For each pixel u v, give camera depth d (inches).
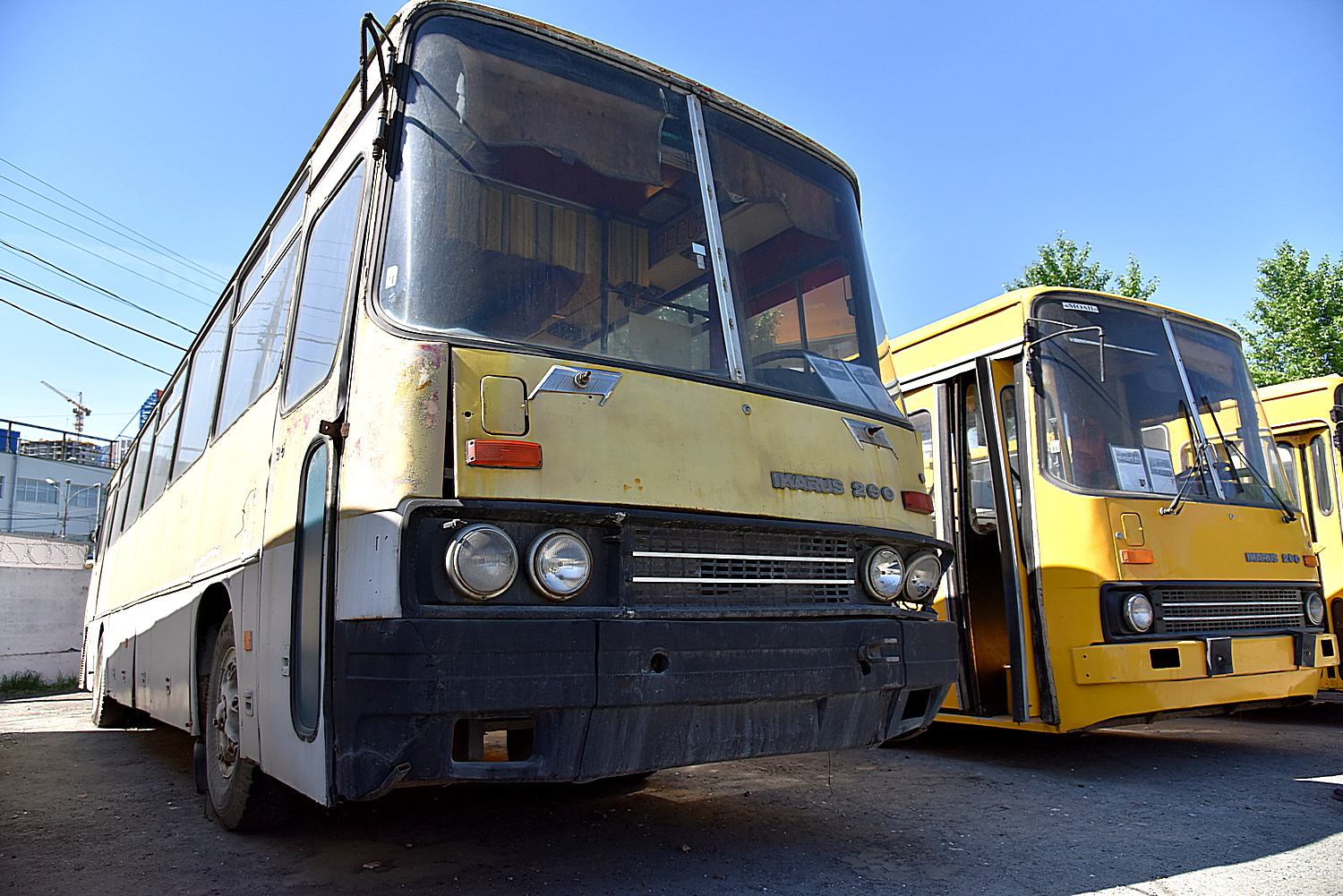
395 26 147.1
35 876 151.2
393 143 139.0
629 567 122.0
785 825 177.8
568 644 114.3
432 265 129.2
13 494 1700.3
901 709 148.2
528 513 116.0
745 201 165.6
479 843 165.0
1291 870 148.9
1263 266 775.7
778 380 152.3
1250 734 296.2
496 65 146.5
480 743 119.9
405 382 119.1
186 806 210.4
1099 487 235.5
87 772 270.8
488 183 138.4
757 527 134.0
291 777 129.3
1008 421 254.4
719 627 126.2
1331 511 338.0
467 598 112.0
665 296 146.8
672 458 129.9
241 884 144.2
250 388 191.5
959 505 265.1
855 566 146.9
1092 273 856.3
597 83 154.9
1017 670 237.3
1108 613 225.0
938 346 278.7
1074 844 165.0
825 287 173.8
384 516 113.7
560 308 135.9
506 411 119.9
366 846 164.4
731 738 127.7
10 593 854.5
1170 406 259.3
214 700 189.3
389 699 106.6
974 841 167.6
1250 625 245.8
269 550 151.7
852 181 192.9
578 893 137.1
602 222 146.1
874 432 159.0
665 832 172.6
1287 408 358.6
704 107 166.7
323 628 120.6
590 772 117.0
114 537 388.2
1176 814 188.7
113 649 348.5
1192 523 242.7
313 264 164.2
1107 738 289.3
